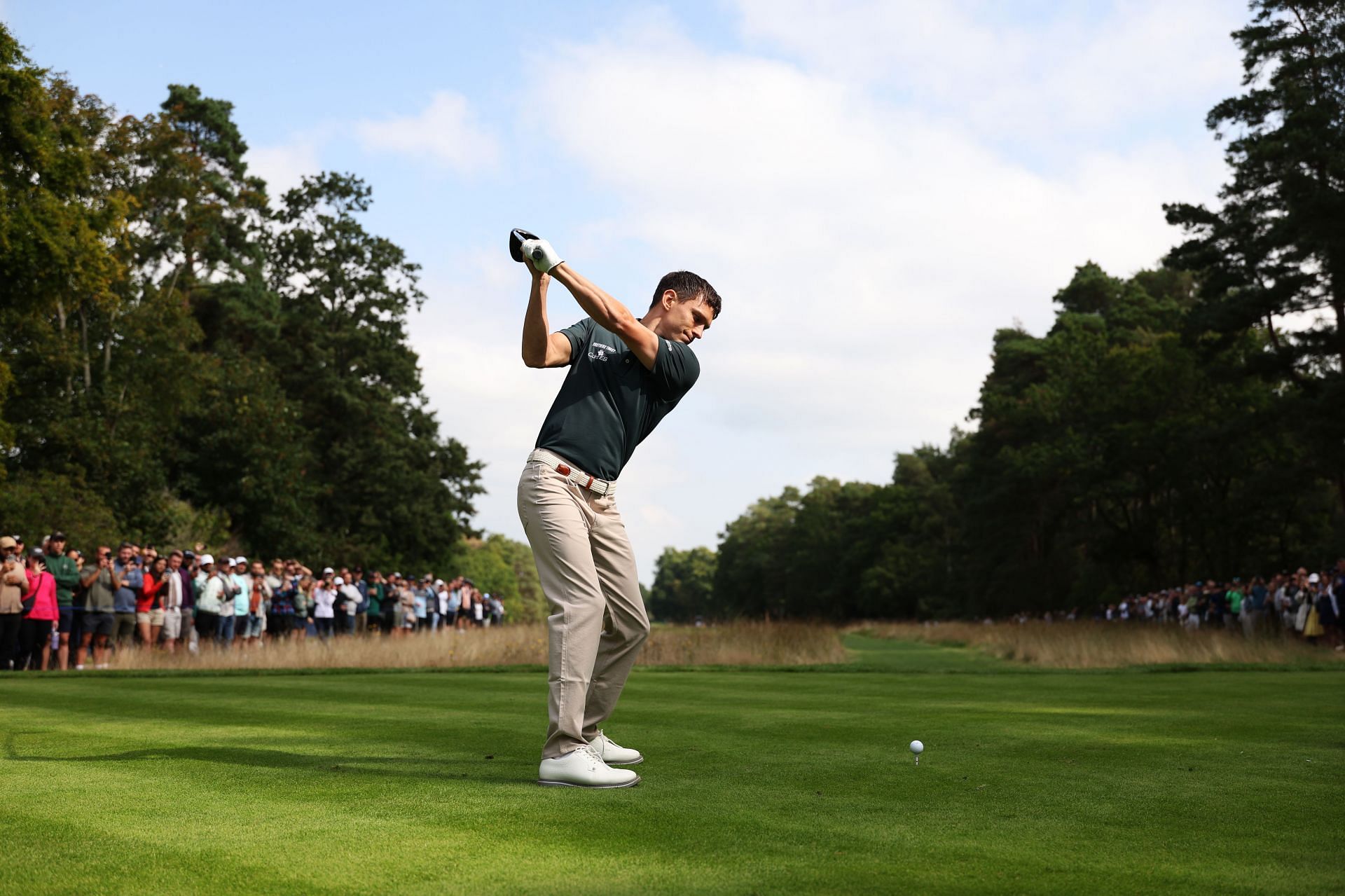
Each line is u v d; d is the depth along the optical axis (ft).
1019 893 7.70
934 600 250.78
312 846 8.79
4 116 75.51
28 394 104.63
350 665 50.14
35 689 29.17
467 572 270.87
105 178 111.34
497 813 10.26
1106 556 162.30
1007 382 228.22
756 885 7.78
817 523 354.95
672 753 15.33
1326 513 146.51
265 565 126.31
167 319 113.70
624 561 13.33
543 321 12.55
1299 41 104.88
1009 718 21.08
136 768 13.01
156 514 105.60
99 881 7.70
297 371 148.25
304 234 149.79
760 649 55.77
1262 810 11.07
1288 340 110.83
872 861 8.59
